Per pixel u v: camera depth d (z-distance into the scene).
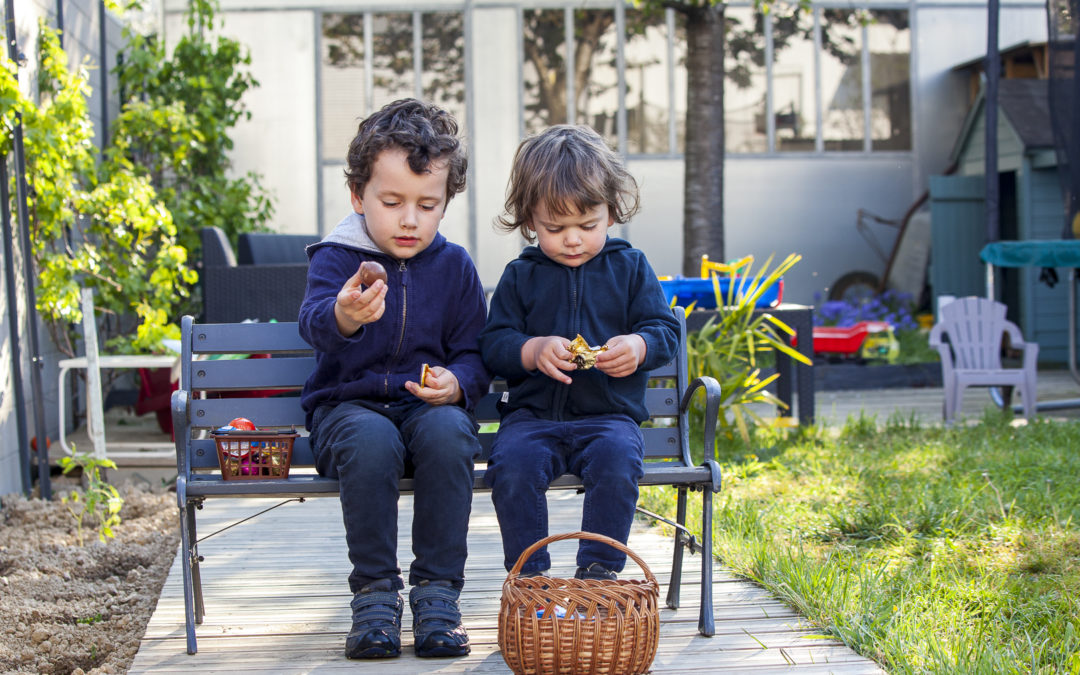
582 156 2.26
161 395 5.48
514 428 2.29
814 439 5.09
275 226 10.03
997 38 7.03
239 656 2.18
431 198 2.24
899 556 3.04
